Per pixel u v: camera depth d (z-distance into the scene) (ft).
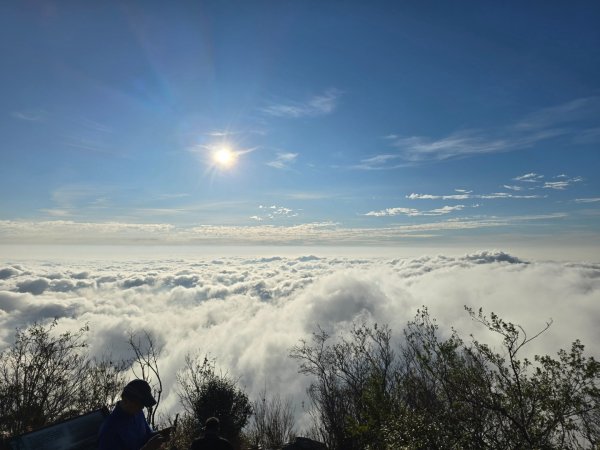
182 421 34.45
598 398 16.39
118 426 11.38
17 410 27.25
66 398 30.66
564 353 17.67
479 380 18.95
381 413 21.33
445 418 18.89
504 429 17.94
